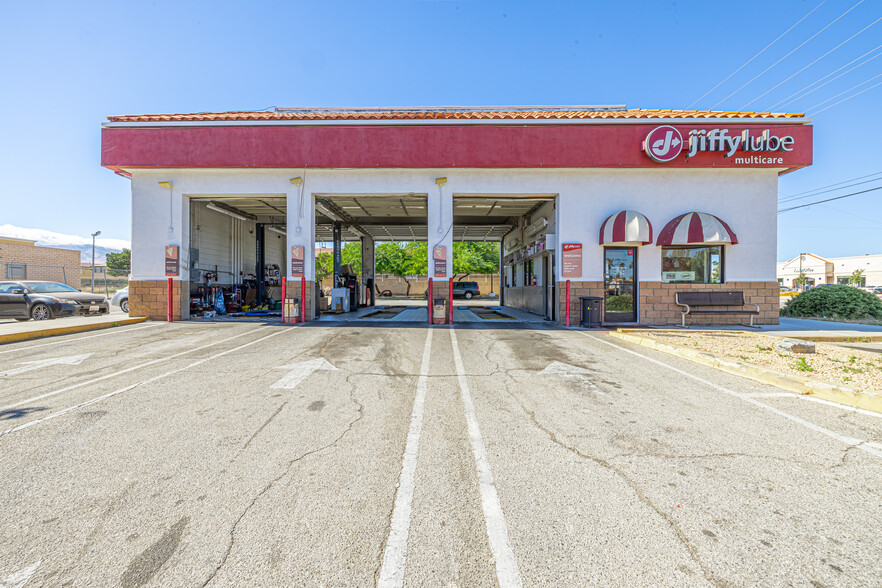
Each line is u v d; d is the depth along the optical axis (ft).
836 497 9.30
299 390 17.56
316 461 11.04
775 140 37.37
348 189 41.55
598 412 14.96
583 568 7.05
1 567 7.01
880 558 7.25
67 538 7.80
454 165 39.65
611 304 40.47
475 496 9.34
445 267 40.86
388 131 39.99
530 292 59.36
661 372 20.84
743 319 39.93
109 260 196.54
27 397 16.37
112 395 16.70
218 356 24.21
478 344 28.48
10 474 10.21
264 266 66.18
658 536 7.91
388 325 38.88
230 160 40.22
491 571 6.98
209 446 11.95
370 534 7.98
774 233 39.86
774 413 14.82
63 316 44.78
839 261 229.66
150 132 40.19
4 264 89.35
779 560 7.22
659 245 40.04
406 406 15.57
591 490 9.61
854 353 24.36
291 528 8.15
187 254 42.86
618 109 56.18
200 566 7.09
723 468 10.69
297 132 40.19
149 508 8.81
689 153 37.96
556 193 40.81
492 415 14.65
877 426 13.57
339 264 59.16
